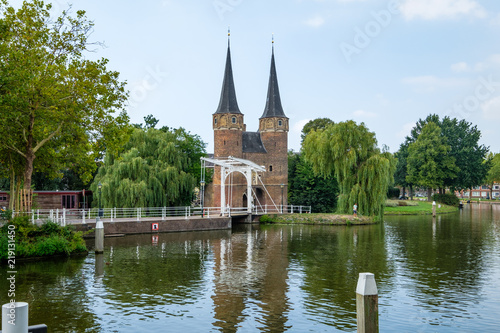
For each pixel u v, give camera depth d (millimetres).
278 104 59500
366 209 45719
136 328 13773
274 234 37062
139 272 21234
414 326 14094
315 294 17453
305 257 25422
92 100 26094
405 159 90625
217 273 21094
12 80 22156
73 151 30375
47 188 52438
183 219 38875
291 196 62594
